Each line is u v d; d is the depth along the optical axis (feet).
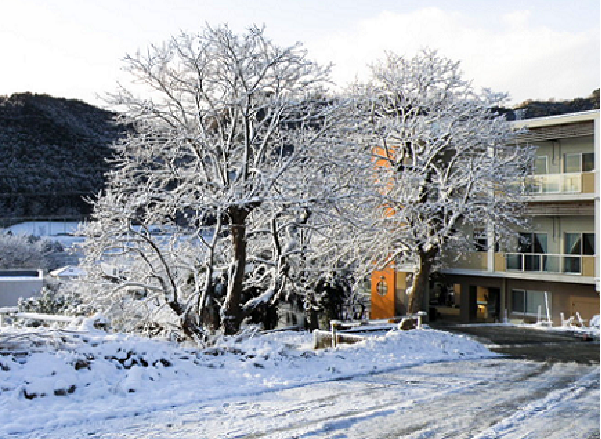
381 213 77.82
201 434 24.68
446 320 96.12
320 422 26.94
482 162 77.00
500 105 82.43
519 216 82.69
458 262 93.50
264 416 27.91
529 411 30.35
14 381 29.22
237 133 60.75
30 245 177.27
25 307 76.28
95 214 55.77
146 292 63.05
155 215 55.57
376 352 48.34
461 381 38.60
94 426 25.48
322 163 57.31
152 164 61.72
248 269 73.41
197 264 60.34
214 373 36.99
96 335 41.09
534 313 88.69
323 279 79.00
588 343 62.08
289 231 70.18
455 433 26.00
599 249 80.89
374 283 98.68
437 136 79.15
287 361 41.52
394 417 28.50
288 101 56.70
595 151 83.82
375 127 77.46
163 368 35.27
